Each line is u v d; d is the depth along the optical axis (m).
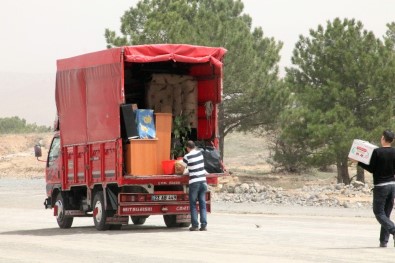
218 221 36.19
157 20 73.12
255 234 28.64
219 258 20.78
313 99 66.31
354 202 47.78
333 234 28.55
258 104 76.31
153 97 32.06
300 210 43.94
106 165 30.62
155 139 30.27
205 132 32.62
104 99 30.64
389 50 68.62
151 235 28.70
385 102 66.19
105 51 30.55
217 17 75.19
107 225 31.53
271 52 84.25
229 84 74.88
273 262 19.78
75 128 32.62
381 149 22.86
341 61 68.06
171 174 30.47
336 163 65.56
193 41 72.06
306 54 70.50
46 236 29.20
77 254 22.41
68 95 33.03
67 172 33.31
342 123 63.75
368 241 25.62
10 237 28.89
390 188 22.91
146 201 30.86
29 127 184.12
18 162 131.75
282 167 87.00
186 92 32.50
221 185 62.50
